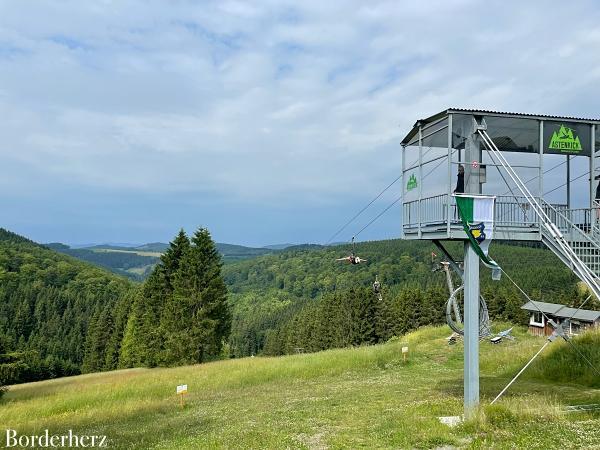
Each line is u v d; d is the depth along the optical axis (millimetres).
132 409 17719
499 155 12820
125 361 61188
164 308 47156
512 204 13086
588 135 13977
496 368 21641
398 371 23438
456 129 13742
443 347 28969
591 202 13836
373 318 67062
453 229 12922
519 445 9578
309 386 20984
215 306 45562
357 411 14367
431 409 13539
